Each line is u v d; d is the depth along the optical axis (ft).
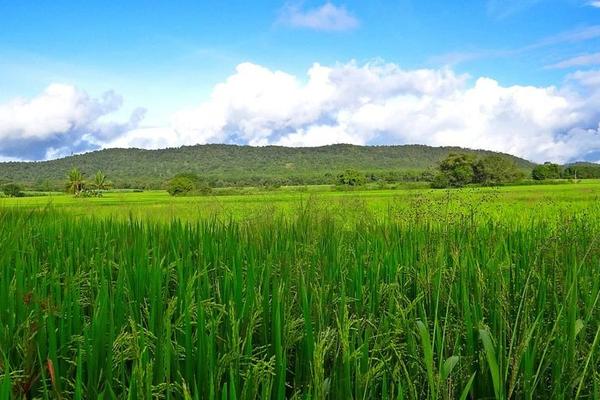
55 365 10.48
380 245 23.25
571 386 10.58
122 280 14.93
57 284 14.97
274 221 30.63
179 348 11.46
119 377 11.37
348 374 10.00
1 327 11.79
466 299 12.48
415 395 9.70
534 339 11.51
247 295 13.93
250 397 9.75
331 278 16.06
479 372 11.51
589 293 14.12
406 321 12.26
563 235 21.01
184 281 16.94
